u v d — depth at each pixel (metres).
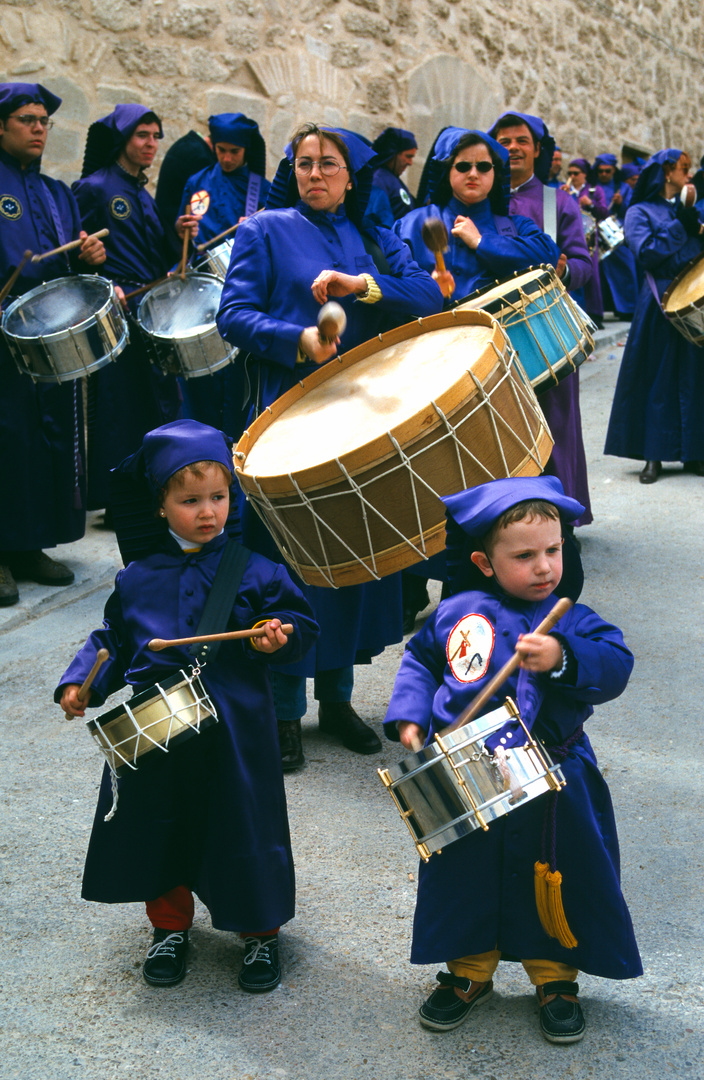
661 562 5.86
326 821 3.52
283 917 2.75
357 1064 2.46
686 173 7.31
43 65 7.48
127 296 6.08
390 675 4.70
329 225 3.81
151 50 8.10
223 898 2.70
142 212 6.52
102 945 2.96
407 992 2.71
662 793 3.59
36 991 2.77
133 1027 2.62
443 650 2.56
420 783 2.29
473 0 11.46
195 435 2.72
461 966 2.58
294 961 2.85
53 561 5.77
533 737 2.43
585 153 14.38
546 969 2.55
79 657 2.74
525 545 2.40
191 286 5.79
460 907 2.47
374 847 3.36
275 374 3.66
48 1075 2.46
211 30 8.50
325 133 3.71
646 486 7.33
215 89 8.58
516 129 5.66
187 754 2.69
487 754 2.26
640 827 3.39
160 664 2.68
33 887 3.22
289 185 3.87
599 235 12.63
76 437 5.63
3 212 5.48
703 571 5.70
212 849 2.71
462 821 2.26
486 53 11.80
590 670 2.35
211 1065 2.48
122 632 2.80
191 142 7.11
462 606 2.55
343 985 2.75
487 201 4.96
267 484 2.88
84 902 3.15
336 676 4.06
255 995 2.72
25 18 7.35
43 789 3.77
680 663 4.61
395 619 4.05
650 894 3.05
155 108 8.17
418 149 10.72
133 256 6.50
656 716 4.14
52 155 7.59
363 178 3.83
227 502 2.78
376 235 3.93
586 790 2.48
